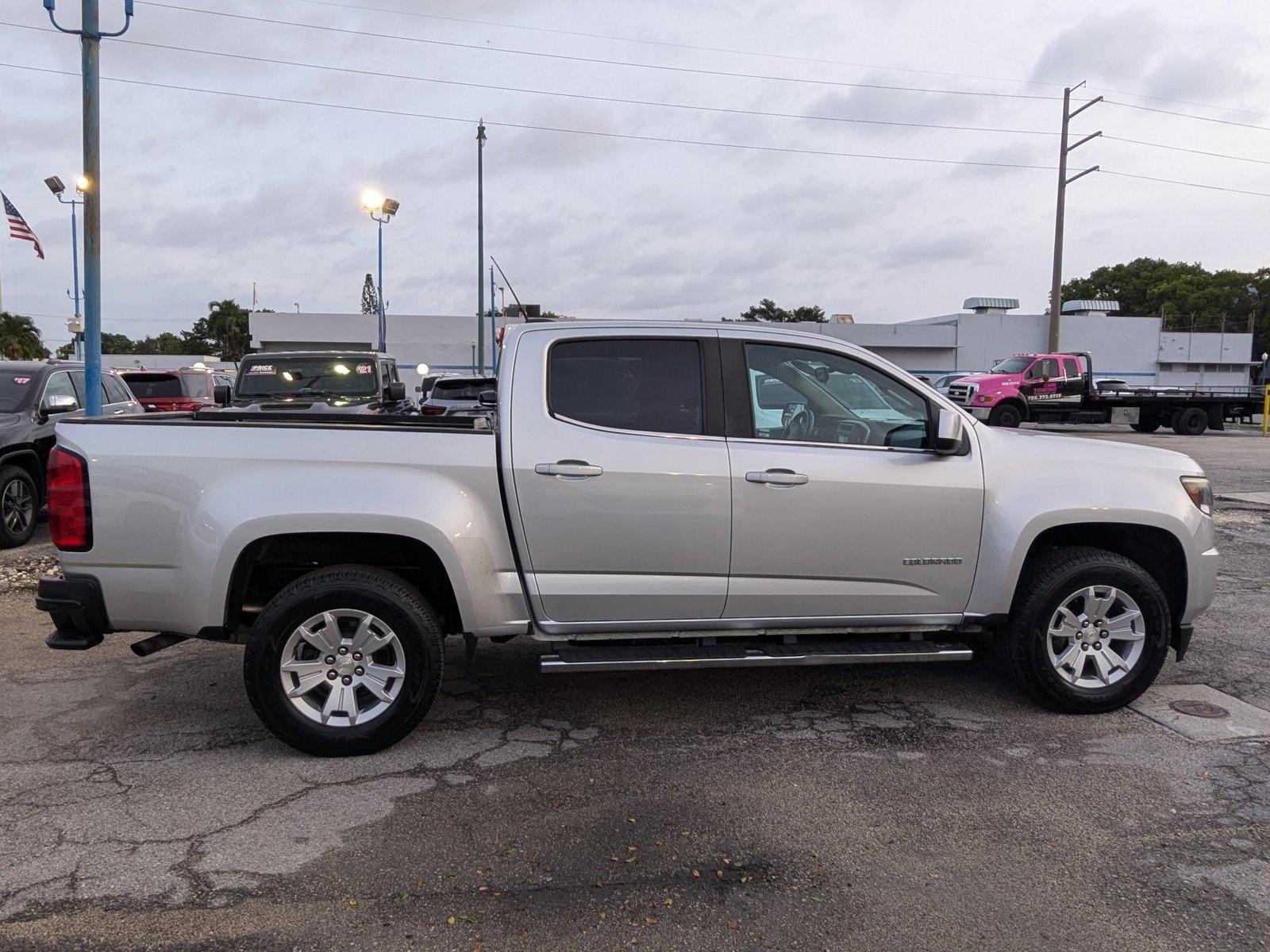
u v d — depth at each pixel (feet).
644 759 12.53
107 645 17.56
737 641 13.88
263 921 8.66
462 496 12.46
